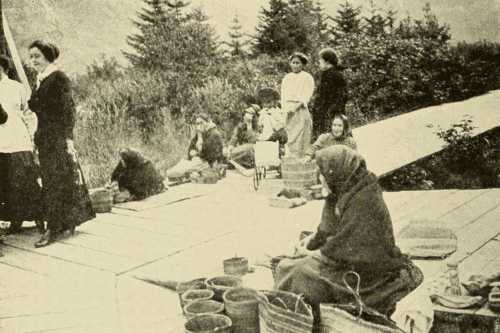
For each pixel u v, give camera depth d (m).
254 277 5.37
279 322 4.36
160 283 5.36
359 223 4.60
